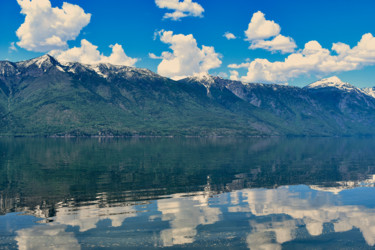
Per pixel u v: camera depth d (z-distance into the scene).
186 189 55.44
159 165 91.38
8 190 54.81
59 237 31.25
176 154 131.38
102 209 41.41
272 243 29.94
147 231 32.75
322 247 29.19
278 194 51.09
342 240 30.83
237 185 59.72
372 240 30.91
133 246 29.03
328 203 44.72
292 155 131.88
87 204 44.31
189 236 31.47
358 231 33.28
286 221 36.25
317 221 36.28
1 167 85.88
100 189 55.56
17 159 107.06
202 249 28.42
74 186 58.47
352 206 43.12
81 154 128.88
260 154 135.38
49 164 93.00
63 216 38.22
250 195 50.28
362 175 74.25
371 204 44.28
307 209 41.34
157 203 44.69
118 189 55.53
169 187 57.44
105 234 31.95
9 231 32.94
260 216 38.09
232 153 139.38
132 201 46.00
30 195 50.69
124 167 86.50
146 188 56.41
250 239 30.80
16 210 41.25
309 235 31.97
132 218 37.25
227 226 34.31
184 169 82.88
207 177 69.50
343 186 59.09
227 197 48.72
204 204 44.00
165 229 33.34
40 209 41.66
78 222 35.84
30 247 28.88
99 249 28.42
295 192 52.91
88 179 66.44
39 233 32.34
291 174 75.00
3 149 154.00
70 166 88.31
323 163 100.44
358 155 134.38
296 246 29.31
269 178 68.50
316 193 52.06
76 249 28.44
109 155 124.69
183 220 36.44
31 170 80.25
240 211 40.25
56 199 47.62
